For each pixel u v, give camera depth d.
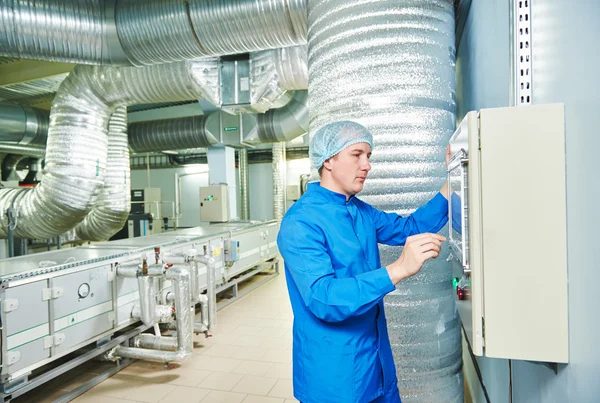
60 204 3.84
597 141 0.61
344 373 1.12
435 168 1.47
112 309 2.67
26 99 6.20
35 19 2.39
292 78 3.55
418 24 1.43
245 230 4.70
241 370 2.76
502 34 1.14
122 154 5.04
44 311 2.20
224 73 3.72
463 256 0.91
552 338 0.82
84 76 3.68
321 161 1.23
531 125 0.81
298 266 1.06
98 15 2.56
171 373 2.73
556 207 0.81
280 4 2.38
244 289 4.86
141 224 6.62
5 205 4.25
